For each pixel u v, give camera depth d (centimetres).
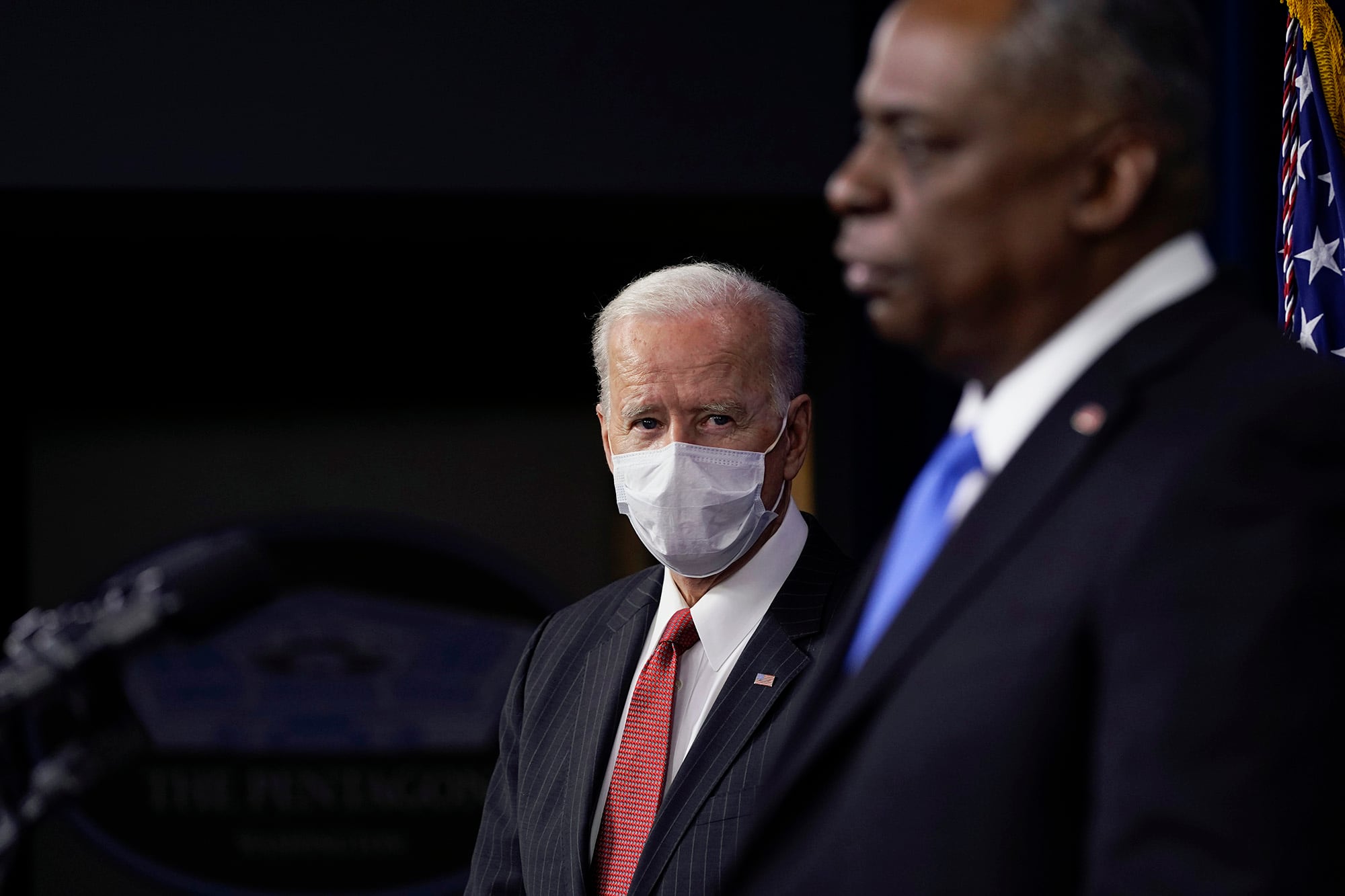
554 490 805
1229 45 550
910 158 150
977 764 134
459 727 788
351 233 715
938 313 154
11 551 779
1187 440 132
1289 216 365
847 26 666
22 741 161
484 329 795
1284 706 118
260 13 653
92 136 645
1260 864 116
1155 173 146
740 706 305
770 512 331
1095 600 131
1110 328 151
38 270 748
